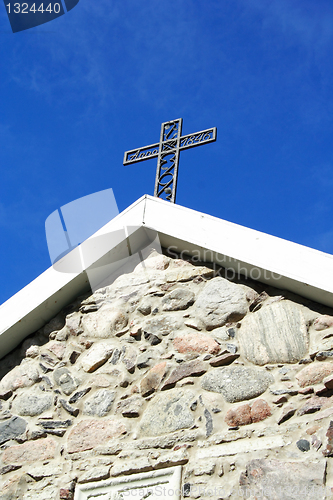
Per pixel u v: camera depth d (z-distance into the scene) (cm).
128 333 381
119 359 371
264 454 296
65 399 366
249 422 312
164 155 501
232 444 307
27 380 387
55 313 415
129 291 403
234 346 347
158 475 311
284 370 326
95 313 401
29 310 399
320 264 345
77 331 396
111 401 354
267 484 285
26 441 358
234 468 296
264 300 361
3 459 354
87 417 354
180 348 359
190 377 343
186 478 302
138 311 389
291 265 351
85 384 368
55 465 340
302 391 313
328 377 314
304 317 344
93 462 332
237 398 324
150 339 371
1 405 381
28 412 370
